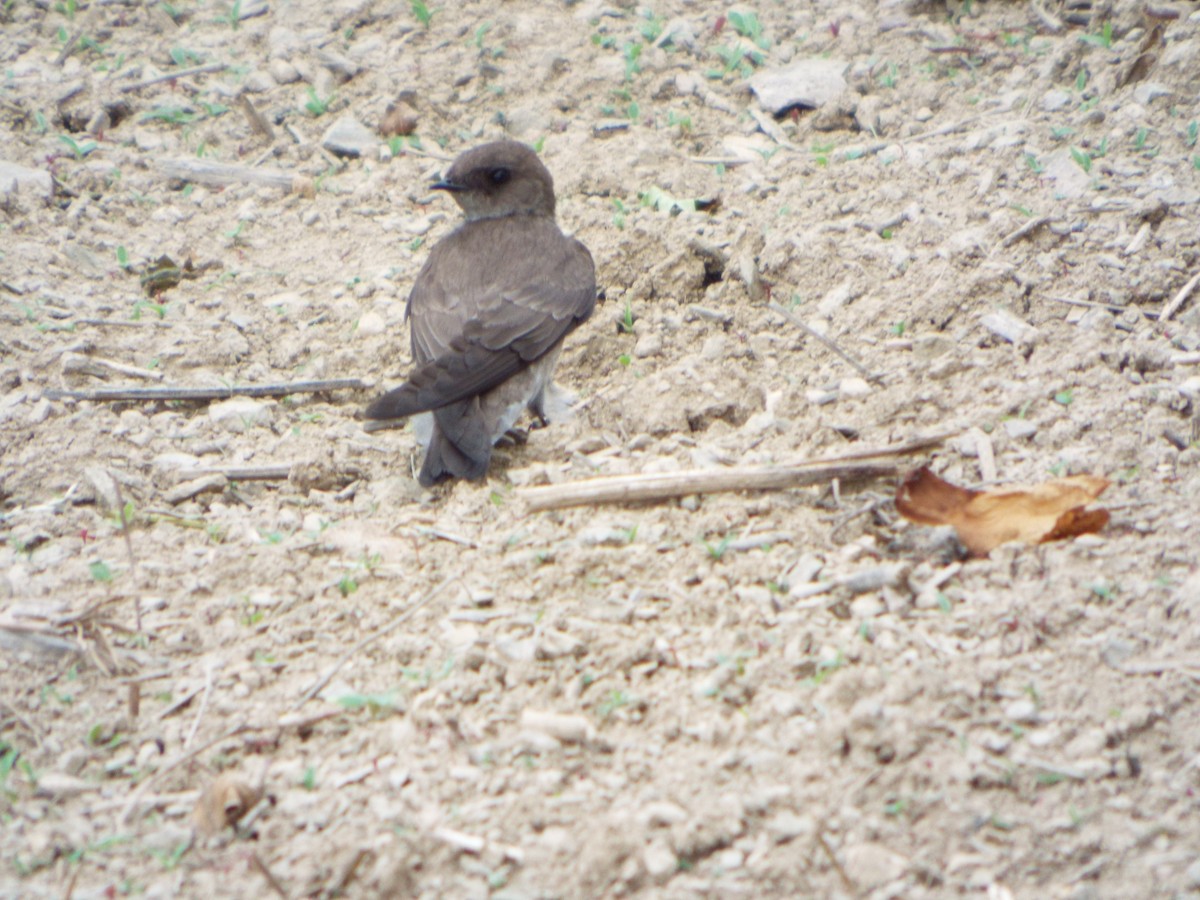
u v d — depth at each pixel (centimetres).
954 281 1306
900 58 1702
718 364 1262
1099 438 1101
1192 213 1366
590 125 1645
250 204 1558
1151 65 1578
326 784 834
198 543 1073
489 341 1188
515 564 1004
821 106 1639
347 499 1136
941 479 1020
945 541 991
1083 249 1338
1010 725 833
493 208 1361
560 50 1756
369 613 972
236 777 834
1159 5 1673
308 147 1642
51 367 1281
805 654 894
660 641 917
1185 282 1295
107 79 1748
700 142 1609
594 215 1477
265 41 1814
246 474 1155
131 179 1591
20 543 1067
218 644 954
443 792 820
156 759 864
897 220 1419
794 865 758
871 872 753
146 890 772
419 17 1806
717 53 1744
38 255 1448
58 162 1605
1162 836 767
